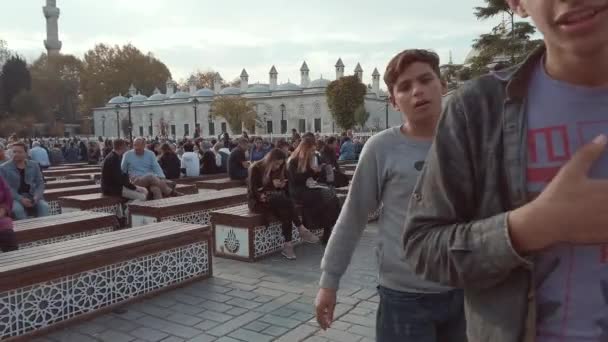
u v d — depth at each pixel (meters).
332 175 9.99
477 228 1.03
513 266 0.97
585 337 1.02
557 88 1.07
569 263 1.03
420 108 2.22
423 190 1.20
